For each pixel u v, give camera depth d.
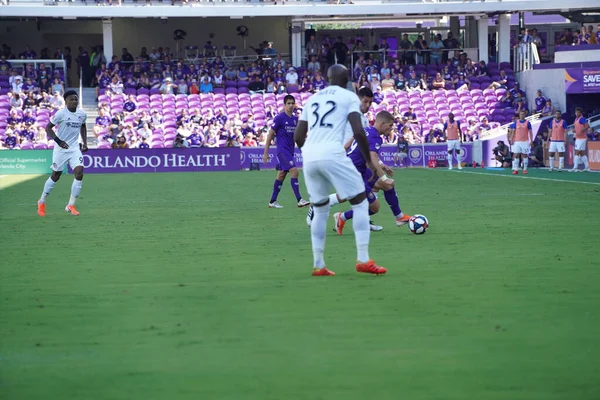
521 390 15.05
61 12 147.25
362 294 23.84
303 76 148.25
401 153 123.69
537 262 29.62
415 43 154.75
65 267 30.05
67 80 158.12
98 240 38.34
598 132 111.25
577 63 134.75
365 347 17.98
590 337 18.61
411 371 16.22
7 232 42.00
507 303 22.33
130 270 29.12
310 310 21.72
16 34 163.50
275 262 30.58
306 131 27.44
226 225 44.53
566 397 14.69
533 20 179.75
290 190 75.69
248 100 142.25
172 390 15.23
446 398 14.66
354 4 149.25
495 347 17.86
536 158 114.75
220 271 28.58
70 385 15.66
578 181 79.75
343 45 154.00
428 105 141.62
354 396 14.79
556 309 21.50
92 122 141.25
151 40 166.75
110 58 153.75
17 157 115.94
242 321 20.58
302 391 15.08
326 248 34.44
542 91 138.62
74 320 21.03
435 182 81.50
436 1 152.88
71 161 51.53
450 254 31.98
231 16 150.12
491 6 148.38
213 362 16.98
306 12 150.00
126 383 15.70
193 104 140.75
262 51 155.00
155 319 20.97
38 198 67.62
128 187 80.94
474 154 124.69
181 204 59.47
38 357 17.59
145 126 129.38
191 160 120.19
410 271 27.92
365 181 38.75
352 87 147.12
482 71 149.25
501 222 43.62
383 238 37.53
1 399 14.91
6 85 138.88
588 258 30.47
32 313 21.92
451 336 18.83
